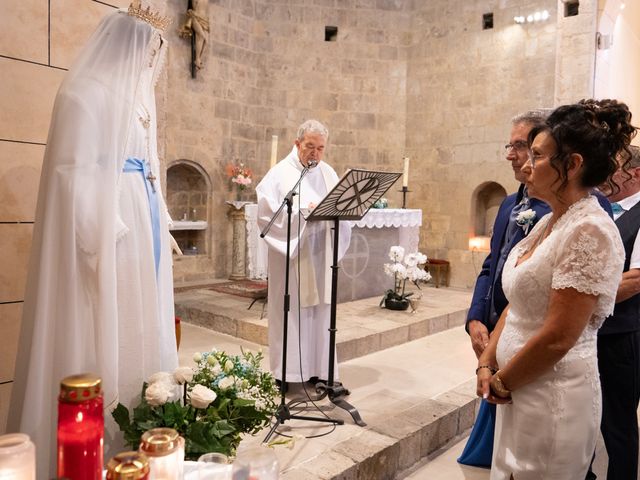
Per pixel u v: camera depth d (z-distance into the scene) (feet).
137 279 6.75
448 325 20.10
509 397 5.54
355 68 31.09
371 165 31.48
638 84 34.35
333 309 11.02
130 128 6.49
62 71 8.16
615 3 24.86
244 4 29.53
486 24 28.86
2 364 7.80
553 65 26.35
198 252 28.94
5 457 3.04
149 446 3.96
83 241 6.23
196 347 16.40
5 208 7.68
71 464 3.51
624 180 8.29
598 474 10.27
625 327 7.90
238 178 28.09
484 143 28.73
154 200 7.29
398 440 10.00
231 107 29.32
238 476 3.93
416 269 19.79
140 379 6.80
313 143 12.00
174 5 26.20
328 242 12.36
